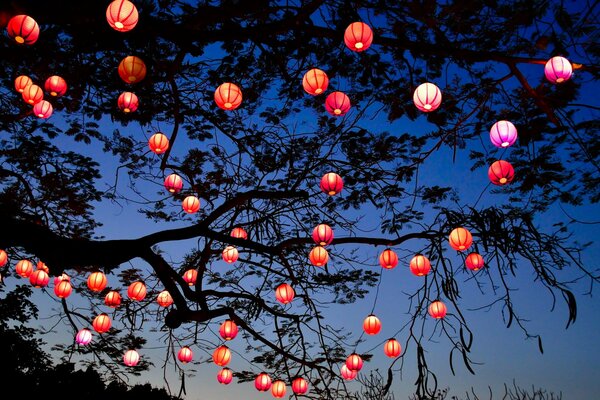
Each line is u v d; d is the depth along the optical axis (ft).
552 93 18.81
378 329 24.23
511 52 20.03
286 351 23.36
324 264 21.65
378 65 19.84
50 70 21.26
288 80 18.33
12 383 13.80
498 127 17.92
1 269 24.34
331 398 22.79
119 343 28.12
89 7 12.85
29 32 13.65
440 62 21.36
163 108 25.90
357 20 17.15
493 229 16.66
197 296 18.48
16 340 14.62
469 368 15.38
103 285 23.97
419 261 20.26
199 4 17.95
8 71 22.67
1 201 25.94
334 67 20.16
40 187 28.99
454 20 18.98
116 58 21.67
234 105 18.44
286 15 17.53
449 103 22.29
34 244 14.48
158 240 17.03
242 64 22.31
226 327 23.65
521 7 17.90
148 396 16.19
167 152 21.80
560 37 18.76
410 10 17.24
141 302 25.43
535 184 23.11
